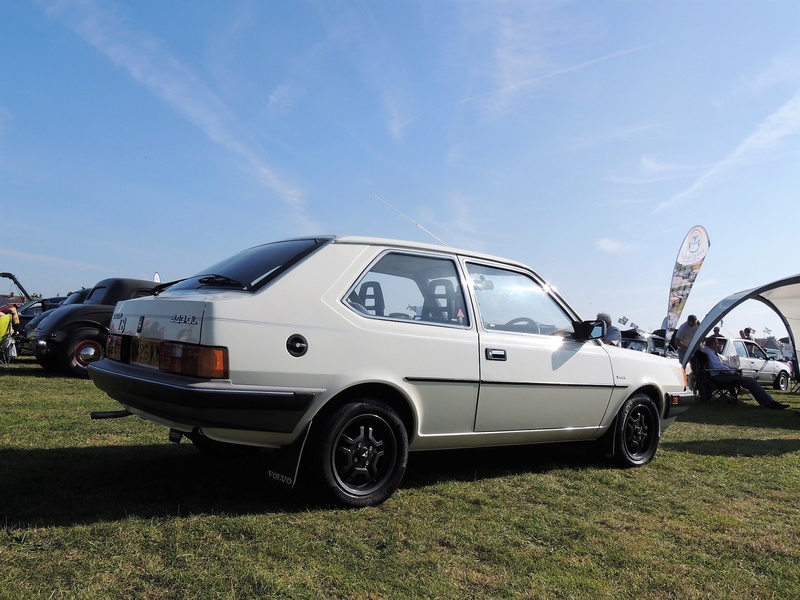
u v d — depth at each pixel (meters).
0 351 12.01
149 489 3.59
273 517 3.21
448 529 3.22
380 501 3.56
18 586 2.27
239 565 2.58
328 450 3.36
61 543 2.70
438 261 4.14
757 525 3.64
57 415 6.06
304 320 3.36
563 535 3.27
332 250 3.67
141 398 3.30
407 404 3.72
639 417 5.26
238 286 3.43
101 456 4.38
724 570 2.91
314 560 2.70
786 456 5.90
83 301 11.75
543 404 4.46
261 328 3.20
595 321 4.80
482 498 3.84
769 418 9.62
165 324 3.35
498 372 4.14
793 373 18.19
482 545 3.02
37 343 9.91
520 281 4.67
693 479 4.77
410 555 2.84
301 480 3.47
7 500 3.24
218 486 3.73
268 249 3.94
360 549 2.85
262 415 3.16
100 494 3.44
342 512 3.37
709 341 12.41
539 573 2.74
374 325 3.62
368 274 3.73
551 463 5.05
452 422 3.97
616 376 4.98
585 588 2.61
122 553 2.63
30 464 4.03
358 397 3.51
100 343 10.28
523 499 3.92
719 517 3.75
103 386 3.79
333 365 3.38
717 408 11.08
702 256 14.55
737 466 5.32
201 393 3.00
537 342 4.48
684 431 7.47
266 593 2.34
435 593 2.47
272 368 3.19
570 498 4.01
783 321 16.50
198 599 2.27
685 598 2.58
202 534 2.91
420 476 4.33
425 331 3.84
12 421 5.59
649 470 5.04
